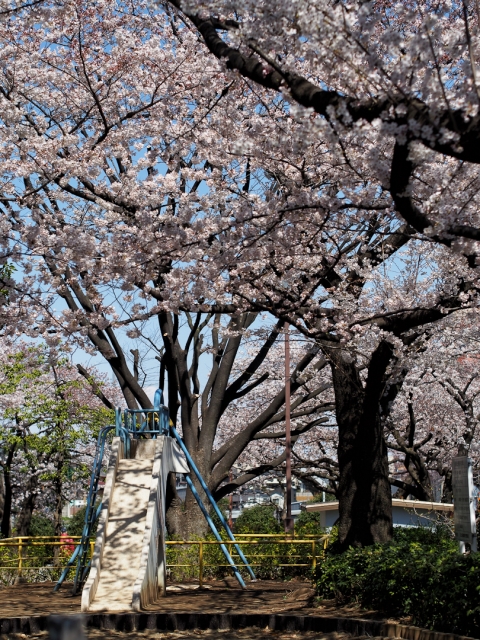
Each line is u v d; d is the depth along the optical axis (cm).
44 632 1011
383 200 901
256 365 1928
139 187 1014
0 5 885
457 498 1012
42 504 3231
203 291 988
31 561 1723
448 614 802
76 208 1062
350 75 646
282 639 919
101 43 1234
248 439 1948
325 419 2153
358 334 1081
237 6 622
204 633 996
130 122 1080
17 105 1120
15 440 2244
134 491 1340
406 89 600
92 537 1457
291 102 682
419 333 1158
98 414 2217
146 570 1170
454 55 635
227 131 1031
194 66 1087
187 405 1892
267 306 997
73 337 1152
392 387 1559
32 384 2289
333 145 687
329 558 1145
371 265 1162
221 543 1420
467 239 667
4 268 1214
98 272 979
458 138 546
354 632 920
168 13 1309
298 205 815
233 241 902
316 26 571
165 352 1817
